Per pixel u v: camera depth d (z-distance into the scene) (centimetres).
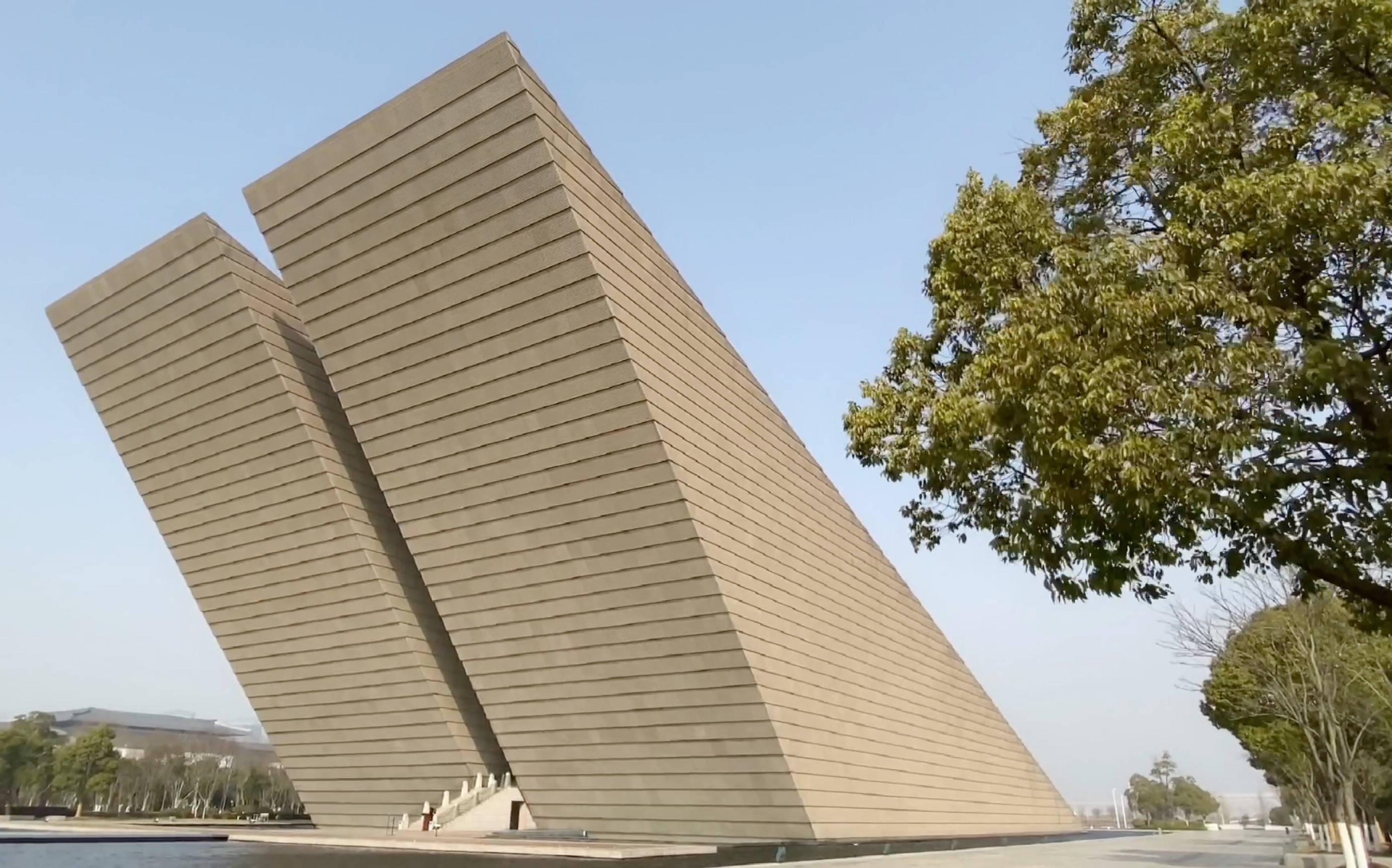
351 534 3250
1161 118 1144
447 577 3069
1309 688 2528
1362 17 948
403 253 2628
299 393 3172
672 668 2839
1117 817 13462
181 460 3491
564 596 2900
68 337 3453
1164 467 929
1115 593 1062
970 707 5191
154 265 3153
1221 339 985
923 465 1178
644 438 2555
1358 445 988
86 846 2984
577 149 2453
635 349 2509
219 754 11769
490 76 2314
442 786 3556
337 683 3591
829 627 3475
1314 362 934
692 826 3028
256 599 3616
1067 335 1007
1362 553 1061
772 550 3127
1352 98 978
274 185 2716
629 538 2717
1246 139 1059
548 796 3241
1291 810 6475
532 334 2566
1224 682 3741
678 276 2908
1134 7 1182
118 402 3506
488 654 3123
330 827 3916
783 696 2917
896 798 3834
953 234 1169
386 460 2980
